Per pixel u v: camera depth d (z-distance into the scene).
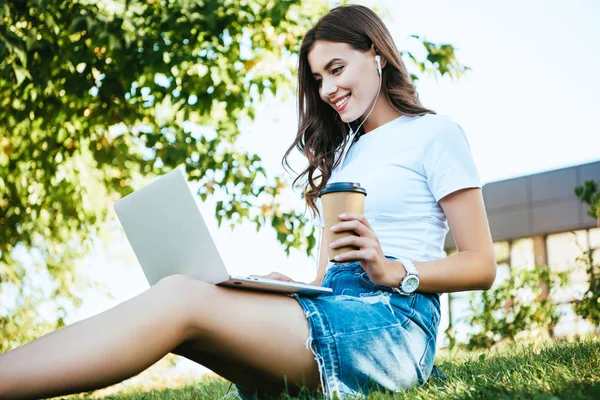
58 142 7.02
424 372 2.20
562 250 12.49
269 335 1.93
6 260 8.33
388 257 2.21
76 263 9.17
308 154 2.72
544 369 2.24
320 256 2.69
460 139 2.31
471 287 2.18
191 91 6.73
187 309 1.83
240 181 7.07
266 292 2.02
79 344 1.73
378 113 2.49
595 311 7.39
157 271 2.10
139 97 6.77
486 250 2.20
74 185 7.26
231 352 1.92
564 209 12.50
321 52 2.47
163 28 6.34
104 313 1.79
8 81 5.96
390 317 2.08
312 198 2.73
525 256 13.05
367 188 2.33
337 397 1.93
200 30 6.42
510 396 1.75
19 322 9.23
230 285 1.95
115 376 1.74
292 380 2.01
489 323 8.04
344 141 2.69
